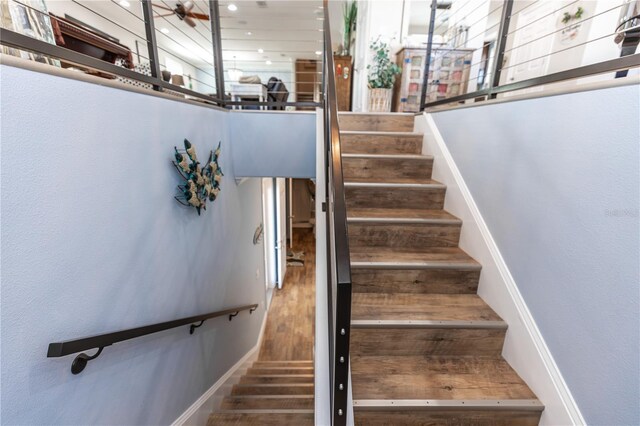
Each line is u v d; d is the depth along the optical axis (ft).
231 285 9.15
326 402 3.86
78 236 3.18
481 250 5.43
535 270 4.17
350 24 18.03
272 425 6.32
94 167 3.39
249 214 11.63
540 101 4.06
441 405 3.93
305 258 22.45
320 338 4.50
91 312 3.40
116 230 3.82
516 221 4.58
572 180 3.52
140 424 4.55
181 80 9.93
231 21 19.62
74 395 3.21
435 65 13.83
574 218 3.49
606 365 3.08
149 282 4.64
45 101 2.73
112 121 3.68
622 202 2.89
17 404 2.55
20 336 2.56
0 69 2.32
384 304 5.19
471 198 5.91
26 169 2.56
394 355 4.81
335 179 3.23
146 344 4.68
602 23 8.84
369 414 3.98
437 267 5.42
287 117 9.10
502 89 5.15
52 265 2.85
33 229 2.64
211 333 7.64
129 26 17.69
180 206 5.65
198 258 6.56
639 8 3.49
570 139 3.55
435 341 4.75
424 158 7.56
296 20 19.38
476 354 4.80
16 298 2.51
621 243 2.91
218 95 8.23
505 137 4.86
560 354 3.70
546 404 3.86
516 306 4.48
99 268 3.52
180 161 5.32
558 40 10.47
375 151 8.36
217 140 7.57
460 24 13.04
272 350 13.19
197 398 6.70
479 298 5.41
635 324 2.77
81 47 7.34
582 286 3.37
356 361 4.69
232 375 9.31
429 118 8.00
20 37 2.60
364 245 6.23
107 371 3.77
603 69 3.27
